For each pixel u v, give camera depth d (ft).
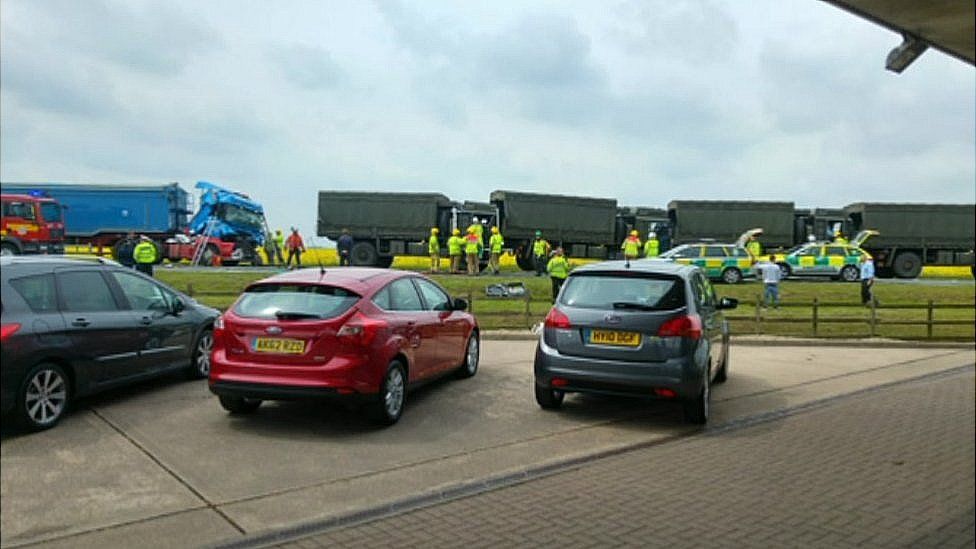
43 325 20.63
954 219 100.83
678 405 27.07
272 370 21.09
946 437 22.85
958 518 15.72
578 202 101.81
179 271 77.25
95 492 16.26
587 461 19.80
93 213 96.84
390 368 22.67
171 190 98.73
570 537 14.46
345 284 22.47
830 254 89.56
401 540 14.15
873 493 17.34
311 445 20.44
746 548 14.05
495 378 31.14
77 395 22.07
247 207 102.58
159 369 26.07
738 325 51.47
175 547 13.55
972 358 41.57
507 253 101.45
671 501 16.65
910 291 75.20
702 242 94.32
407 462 19.16
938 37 12.57
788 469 19.27
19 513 14.96
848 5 11.51
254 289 22.70
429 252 97.09
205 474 17.72
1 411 19.56
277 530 14.44
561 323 24.17
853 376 34.68
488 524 15.07
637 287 24.21
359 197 97.66
